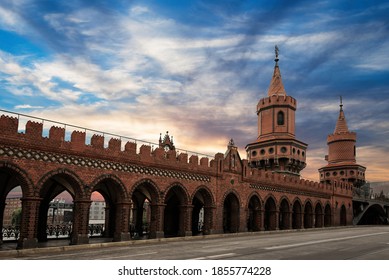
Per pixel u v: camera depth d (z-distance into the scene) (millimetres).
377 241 32844
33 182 26938
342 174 86250
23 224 26297
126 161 33406
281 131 66750
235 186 45281
